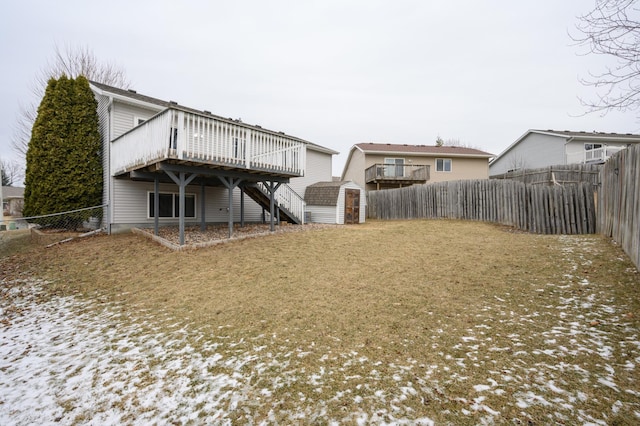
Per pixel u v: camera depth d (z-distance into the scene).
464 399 2.61
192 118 8.13
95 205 12.07
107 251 8.83
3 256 9.35
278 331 4.12
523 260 6.48
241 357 3.53
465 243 8.59
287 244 9.10
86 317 4.95
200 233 10.83
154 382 3.15
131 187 11.95
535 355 3.20
